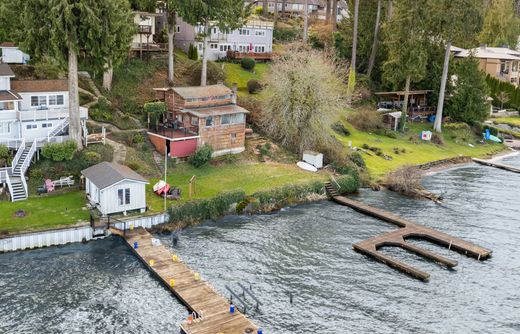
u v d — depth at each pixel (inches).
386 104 3831.2
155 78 3029.0
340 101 2883.9
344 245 1926.7
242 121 2642.7
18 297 1473.9
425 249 1924.2
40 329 1341.0
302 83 2694.4
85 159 2186.3
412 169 2578.7
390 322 1440.7
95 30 2089.1
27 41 2069.4
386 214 2222.0
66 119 2287.2
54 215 1886.1
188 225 2016.5
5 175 2014.0
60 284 1555.1
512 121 4421.8
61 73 2736.2
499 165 3189.0
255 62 3636.8
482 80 3831.2
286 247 1881.2
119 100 2748.5
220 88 2714.1
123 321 1392.7
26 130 2210.9
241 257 1782.7
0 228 1753.2
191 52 3415.4
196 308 1432.1
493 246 1967.3
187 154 2463.1
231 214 2140.7
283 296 1547.7
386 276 1701.5
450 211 2335.1
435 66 3870.6
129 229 1900.8
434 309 1514.5
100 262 1700.3
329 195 2445.9
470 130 3846.0
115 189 1904.5
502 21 5826.8
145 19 3211.1
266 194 2244.1
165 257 1720.0
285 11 5182.1
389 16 3907.5
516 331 1421.0
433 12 3572.8
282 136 2834.6
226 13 2930.6
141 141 2458.2
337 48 4057.6
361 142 3159.5
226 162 2541.8
